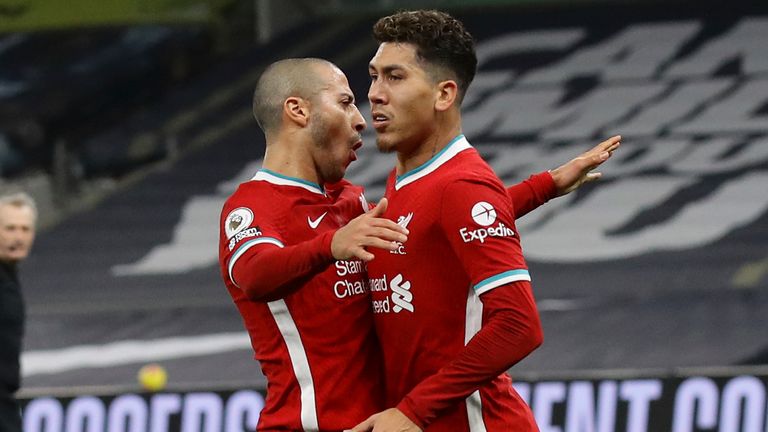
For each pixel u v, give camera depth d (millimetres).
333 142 13383
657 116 54156
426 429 13203
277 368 13328
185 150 58656
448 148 13234
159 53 65875
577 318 39625
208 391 26766
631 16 61125
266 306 13203
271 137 13430
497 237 12477
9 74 65625
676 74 56438
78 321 44000
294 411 13188
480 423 13258
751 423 25531
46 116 63719
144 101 65000
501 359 12367
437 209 12750
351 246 11531
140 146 59969
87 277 49969
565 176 15117
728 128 52812
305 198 13180
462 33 13375
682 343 37000
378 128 13305
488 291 12438
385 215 13289
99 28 65375
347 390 13148
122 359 39938
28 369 39625
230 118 60188
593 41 59562
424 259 12867
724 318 38812
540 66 58562
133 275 49625
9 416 23031
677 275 43469
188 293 47375
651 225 47531
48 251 52594
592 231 47531
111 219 54625
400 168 13562
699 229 46812
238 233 12672
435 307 12922
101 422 27109
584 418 25891
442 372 12477
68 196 59844
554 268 45031
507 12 62562
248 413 26609
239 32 65438
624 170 51406
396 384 13281
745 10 60188
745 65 56250
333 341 13125
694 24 59625
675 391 25750
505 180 50844
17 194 23281
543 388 26062
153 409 26938
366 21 63031
